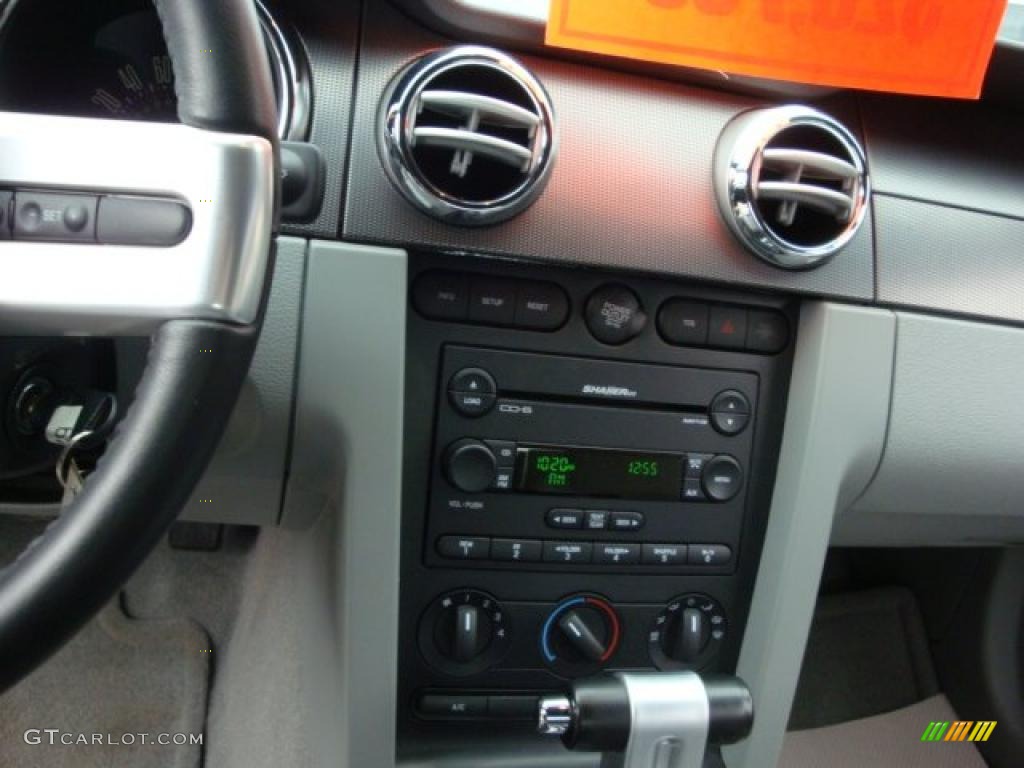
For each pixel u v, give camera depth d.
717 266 0.87
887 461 0.95
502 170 0.81
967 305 0.95
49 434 0.69
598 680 0.81
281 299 0.77
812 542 0.93
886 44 0.75
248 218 0.53
